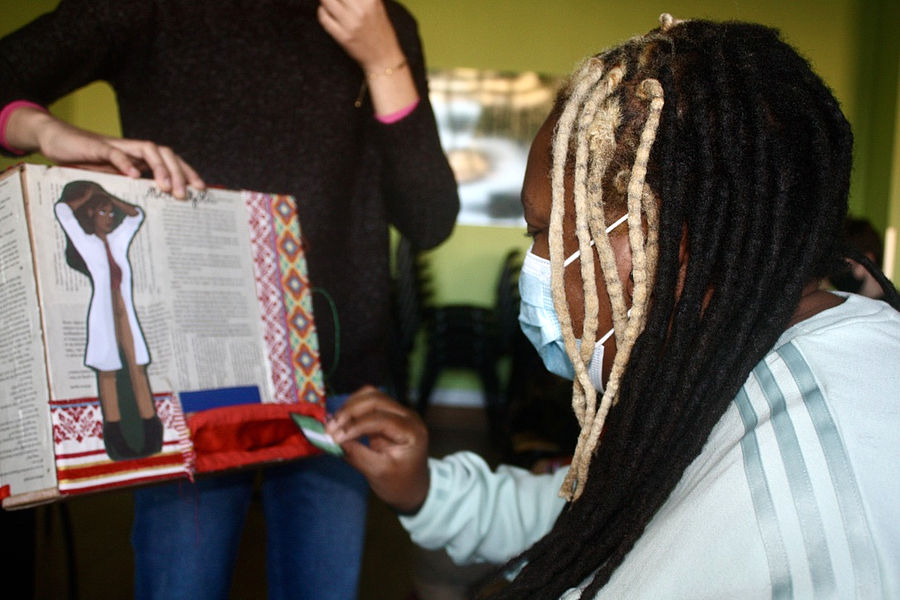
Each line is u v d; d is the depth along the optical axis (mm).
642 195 598
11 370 841
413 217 1339
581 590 655
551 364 823
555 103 689
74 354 838
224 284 1001
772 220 574
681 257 616
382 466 942
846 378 530
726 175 584
